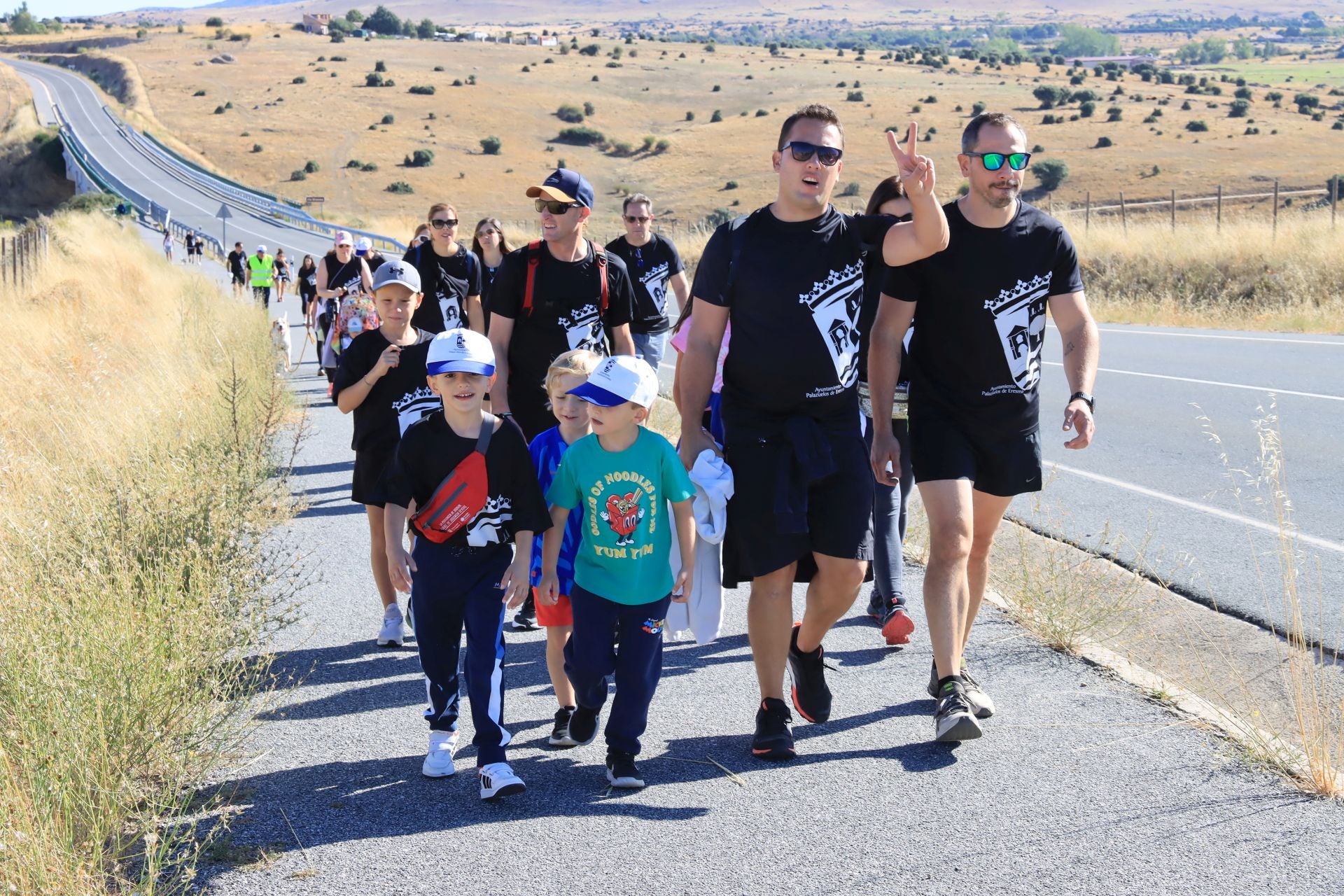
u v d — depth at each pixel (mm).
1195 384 12844
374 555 5840
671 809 3994
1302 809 3828
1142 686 4922
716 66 186750
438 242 7691
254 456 8555
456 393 4180
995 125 4359
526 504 4285
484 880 3539
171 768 4242
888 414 4652
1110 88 152000
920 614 6113
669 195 97750
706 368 4473
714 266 4383
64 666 4215
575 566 4352
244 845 3783
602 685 4418
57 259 23000
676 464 4258
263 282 27703
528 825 3895
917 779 4164
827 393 4363
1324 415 10773
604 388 4133
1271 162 86500
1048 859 3572
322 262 11289
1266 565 6633
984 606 6121
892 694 5031
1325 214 23344
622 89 160250
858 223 4359
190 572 5402
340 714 4965
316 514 8672
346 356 5801
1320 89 160250
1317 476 8656
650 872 3568
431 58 182500
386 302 5730
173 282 27859
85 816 3701
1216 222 25281
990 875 3488
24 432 9039
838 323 4328
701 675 5375
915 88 155250
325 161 112125
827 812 3934
